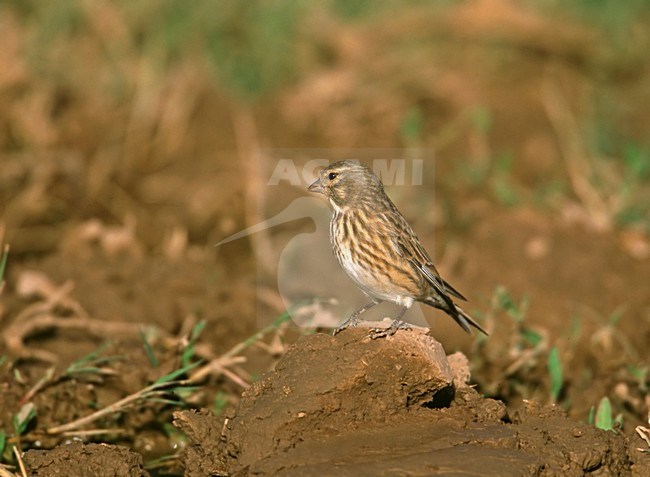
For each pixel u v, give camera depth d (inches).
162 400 396.2
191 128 676.1
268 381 338.0
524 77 738.8
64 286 484.7
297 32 742.5
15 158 629.3
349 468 305.3
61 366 438.6
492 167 650.8
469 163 649.0
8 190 609.6
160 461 393.7
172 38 714.8
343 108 691.4
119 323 472.7
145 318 486.6
